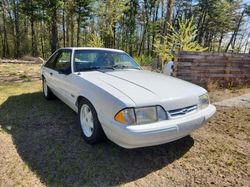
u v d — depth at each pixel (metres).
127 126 2.45
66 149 3.13
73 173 2.59
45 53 35.00
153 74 3.90
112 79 3.28
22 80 8.12
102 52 4.34
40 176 2.51
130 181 2.49
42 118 4.29
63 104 5.20
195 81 7.21
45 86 5.51
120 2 27.98
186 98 2.86
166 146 3.32
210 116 3.15
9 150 3.04
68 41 32.31
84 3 28.28
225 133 3.84
